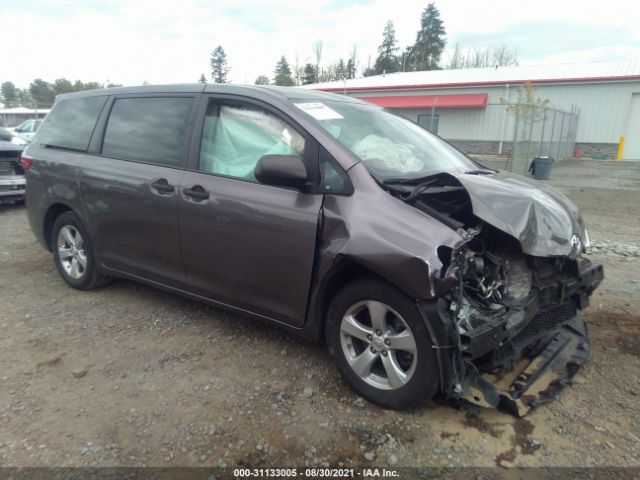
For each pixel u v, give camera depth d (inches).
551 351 126.4
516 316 108.3
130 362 131.1
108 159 159.8
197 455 97.0
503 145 1005.8
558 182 578.2
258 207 122.6
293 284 119.8
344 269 111.5
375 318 108.7
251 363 131.2
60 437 101.1
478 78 1091.9
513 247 119.4
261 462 95.7
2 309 164.9
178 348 138.9
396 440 101.8
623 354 138.9
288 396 116.6
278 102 128.6
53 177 174.9
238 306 134.3
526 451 99.1
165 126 148.6
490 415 109.7
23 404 112.0
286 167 112.2
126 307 167.2
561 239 113.0
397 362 109.2
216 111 139.3
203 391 118.1
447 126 1058.7
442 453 98.3
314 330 120.7
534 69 1125.7
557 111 784.9
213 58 2849.4
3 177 332.5
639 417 110.2
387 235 103.3
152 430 103.9
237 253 128.3
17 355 134.0
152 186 144.3
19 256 227.5
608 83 922.1
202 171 136.9
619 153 937.5
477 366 110.0
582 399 116.9
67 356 133.9
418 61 2516.0
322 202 114.1
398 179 116.3
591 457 97.6
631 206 410.9
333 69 2123.5
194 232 136.0
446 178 120.3
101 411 110.0
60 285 188.4
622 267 224.2
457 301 101.1
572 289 123.6
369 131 136.1
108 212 158.1
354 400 115.0
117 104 164.7
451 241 101.4
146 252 151.6
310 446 100.0
